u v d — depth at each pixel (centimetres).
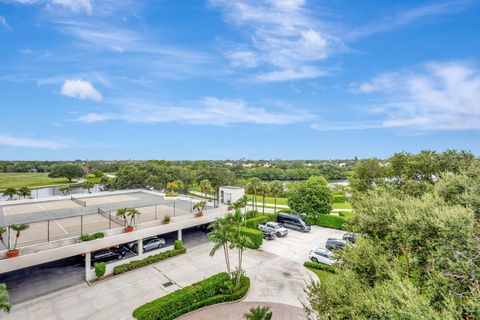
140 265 2406
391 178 3512
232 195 3897
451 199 1645
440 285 962
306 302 1866
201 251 2845
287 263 2553
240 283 2031
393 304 854
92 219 2852
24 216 3005
